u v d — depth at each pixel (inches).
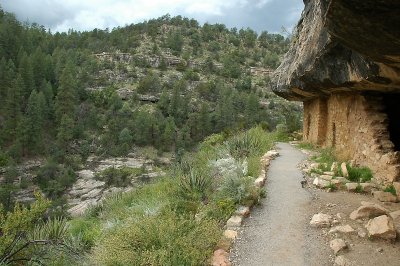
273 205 285.6
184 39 5585.6
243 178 302.2
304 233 231.9
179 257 187.2
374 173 331.0
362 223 236.8
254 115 2933.1
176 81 4126.5
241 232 236.5
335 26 150.9
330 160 431.5
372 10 129.6
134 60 4655.5
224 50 5452.8
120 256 189.3
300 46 406.9
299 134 769.6
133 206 322.3
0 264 196.5
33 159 2335.1
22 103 2591.0
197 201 287.7
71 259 226.4
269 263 195.8
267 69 4992.6
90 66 4202.8
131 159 2623.0
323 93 475.2
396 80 231.8
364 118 363.6
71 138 2664.9
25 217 218.8
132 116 3235.7
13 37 3302.2
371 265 187.0
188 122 3041.3
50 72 3225.9
